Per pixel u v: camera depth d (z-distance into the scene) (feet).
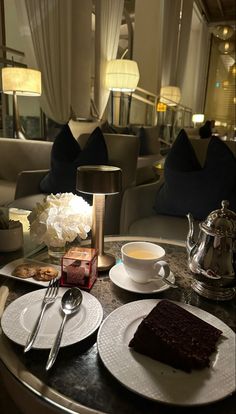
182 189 5.12
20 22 9.12
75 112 11.36
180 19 22.25
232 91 32.09
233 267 2.35
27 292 2.46
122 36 22.80
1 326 1.93
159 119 19.66
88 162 5.78
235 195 4.83
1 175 8.65
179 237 4.62
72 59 10.85
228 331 1.93
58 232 2.76
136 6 18.03
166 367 1.63
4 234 3.26
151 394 1.45
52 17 9.58
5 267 2.76
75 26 10.59
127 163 6.41
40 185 6.54
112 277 2.63
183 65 23.86
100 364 1.71
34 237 2.93
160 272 2.49
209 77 32.22
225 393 1.48
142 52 18.56
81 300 2.22
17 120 9.42
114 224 5.58
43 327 1.94
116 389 1.56
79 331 1.90
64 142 6.33
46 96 10.11
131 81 12.54
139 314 2.08
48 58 9.80
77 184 2.74
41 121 11.14
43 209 2.93
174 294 2.50
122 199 5.50
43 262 2.95
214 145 5.06
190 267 2.54
